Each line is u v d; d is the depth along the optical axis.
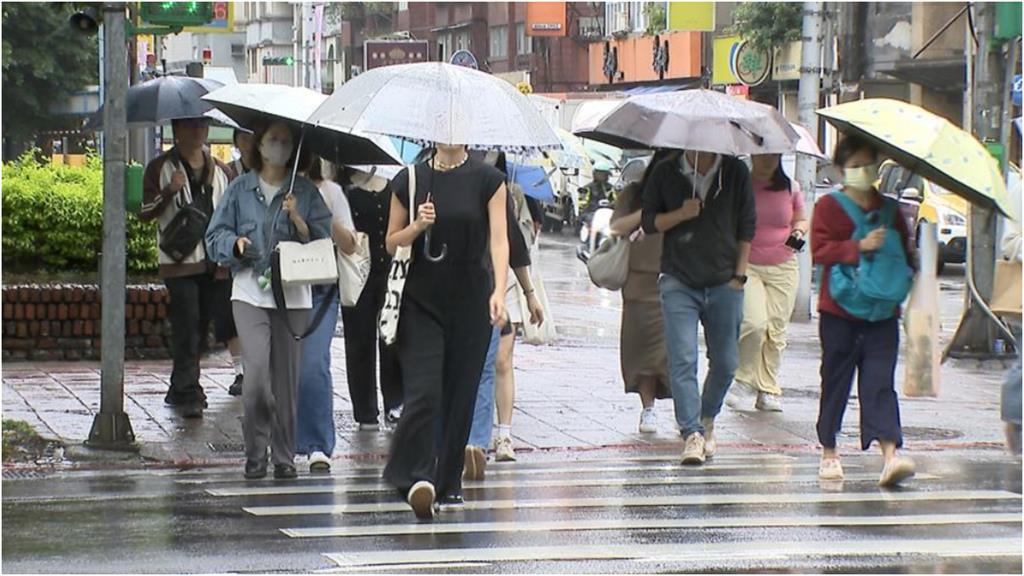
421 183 23.52
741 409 37.53
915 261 27.47
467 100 24.00
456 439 24.33
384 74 24.70
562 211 125.75
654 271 33.75
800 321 62.56
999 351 47.88
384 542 22.17
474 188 23.55
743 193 29.97
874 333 27.58
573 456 31.67
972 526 23.62
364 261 28.78
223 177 35.25
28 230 46.03
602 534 22.83
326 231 27.77
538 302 30.08
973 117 49.50
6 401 36.28
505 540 22.33
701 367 45.78
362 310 33.78
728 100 30.17
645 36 171.25
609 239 33.66
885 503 25.78
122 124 31.22
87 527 23.36
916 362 27.33
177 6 36.03
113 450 30.98
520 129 24.12
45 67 147.12
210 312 35.88
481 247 23.61
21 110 150.25
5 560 20.80
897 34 107.00
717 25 145.62
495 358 28.14
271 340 28.09
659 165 30.08
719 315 30.19
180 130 34.72
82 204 46.28
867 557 21.20
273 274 27.41
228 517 24.23
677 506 25.39
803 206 36.91
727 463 30.69
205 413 35.56
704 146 29.09
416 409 23.62
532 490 27.03
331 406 29.41
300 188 27.67
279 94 27.70
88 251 46.47
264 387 28.02
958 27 103.88
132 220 46.09
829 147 112.56
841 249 27.25
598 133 33.12
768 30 126.88
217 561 20.75
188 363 35.12
